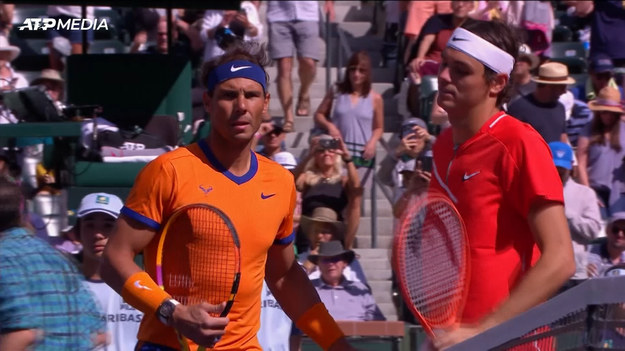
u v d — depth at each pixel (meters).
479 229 12.07
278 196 13.00
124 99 28.47
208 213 12.30
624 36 35.19
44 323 13.73
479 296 12.05
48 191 25.31
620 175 29.05
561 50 42.09
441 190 12.64
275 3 35.81
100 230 18.89
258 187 12.84
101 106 27.92
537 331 10.81
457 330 11.45
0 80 31.78
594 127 29.25
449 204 11.96
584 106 32.53
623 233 22.91
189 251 12.42
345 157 27.38
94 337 14.65
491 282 11.98
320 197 26.36
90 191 24.20
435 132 30.11
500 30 12.36
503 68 12.19
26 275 13.73
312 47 35.91
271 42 35.91
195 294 12.50
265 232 12.81
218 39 30.95
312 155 26.89
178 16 40.56
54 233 24.97
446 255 12.11
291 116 35.75
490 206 12.05
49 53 39.25
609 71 35.31
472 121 12.30
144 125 27.45
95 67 28.45
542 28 38.41
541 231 11.67
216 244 12.36
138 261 21.56
